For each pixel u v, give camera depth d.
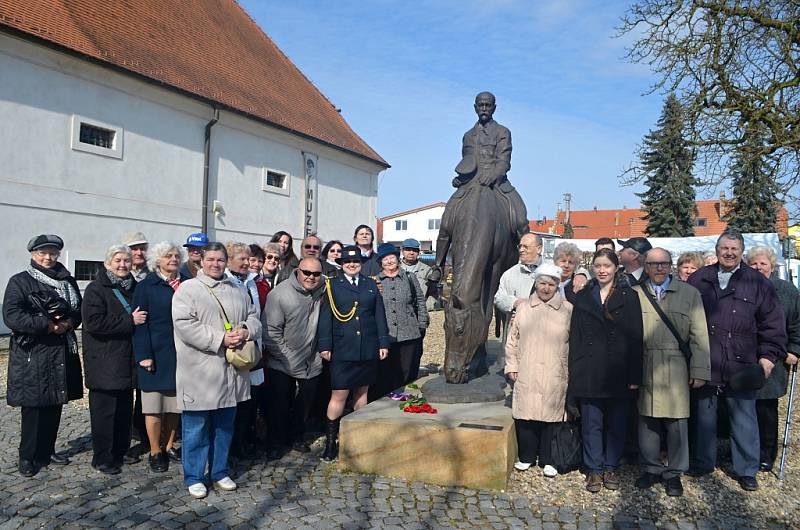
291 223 21.75
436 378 6.27
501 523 4.12
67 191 13.73
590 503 4.50
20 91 12.70
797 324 5.17
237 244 5.52
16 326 4.78
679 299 4.75
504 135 6.52
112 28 15.88
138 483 4.82
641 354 4.64
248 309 4.80
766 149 11.95
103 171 14.60
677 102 13.32
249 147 19.59
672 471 4.68
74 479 4.90
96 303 4.83
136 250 5.48
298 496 4.56
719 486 4.86
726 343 4.86
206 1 22.27
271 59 24.11
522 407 4.95
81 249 14.11
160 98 16.05
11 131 12.56
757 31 12.10
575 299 4.90
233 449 5.48
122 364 5.03
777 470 5.27
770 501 4.60
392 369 6.80
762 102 12.27
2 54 12.34
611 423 4.79
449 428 4.81
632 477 5.04
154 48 17.06
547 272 4.92
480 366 6.44
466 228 5.95
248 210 19.66
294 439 5.87
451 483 4.79
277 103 21.53
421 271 7.38
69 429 6.45
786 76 12.37
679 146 13.36
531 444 5.10
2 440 5.94
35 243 5.06
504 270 6.59
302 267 5.39
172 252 5.08
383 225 56.66
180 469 5.16
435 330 15.75
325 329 5.46
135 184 15.48
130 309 4.98
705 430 4.99
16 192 12.68
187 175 17.14
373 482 4.84
